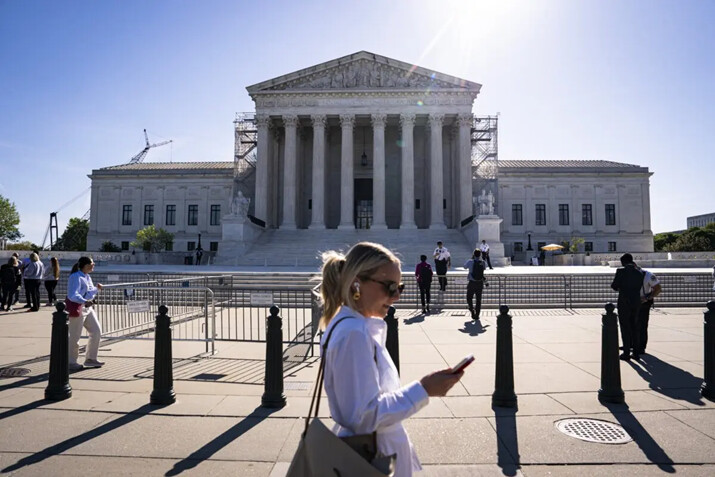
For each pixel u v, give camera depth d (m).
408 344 11.85
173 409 7.04
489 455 5.43
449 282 21.83
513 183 74.25
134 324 13.98
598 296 20.61
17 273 19.70
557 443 5.76
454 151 56.44
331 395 2.50
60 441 5.87
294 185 52.25
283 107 53.09
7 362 10.11
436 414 6.77
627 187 73.94
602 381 7.38
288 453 5.53
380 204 51.31
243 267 36.62
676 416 6.64
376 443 2.40
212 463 5.27
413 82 53.06
